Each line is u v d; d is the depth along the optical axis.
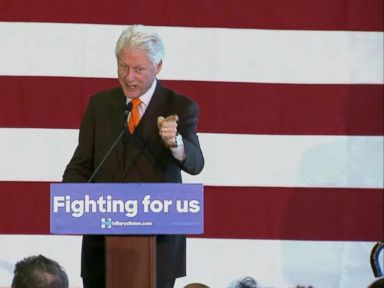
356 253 24.72
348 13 24.78
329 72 24.77
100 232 15.99
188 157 17.20
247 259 24.62
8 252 24.38
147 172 17.86
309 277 24.67
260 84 24.72
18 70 24.52
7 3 24.53
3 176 24.41
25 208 24.44
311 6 24.77
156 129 18.02
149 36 17.89
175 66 24.66
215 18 24.72
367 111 24.78
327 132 24.73
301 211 24.69
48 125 24.55
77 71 24.58
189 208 16.02
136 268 16.09
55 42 24.59
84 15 24.62
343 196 24.73
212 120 24.64
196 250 24.59
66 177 18.19
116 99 18.42
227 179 24.62
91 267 17.81
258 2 24.73
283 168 24.67
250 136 24.67
